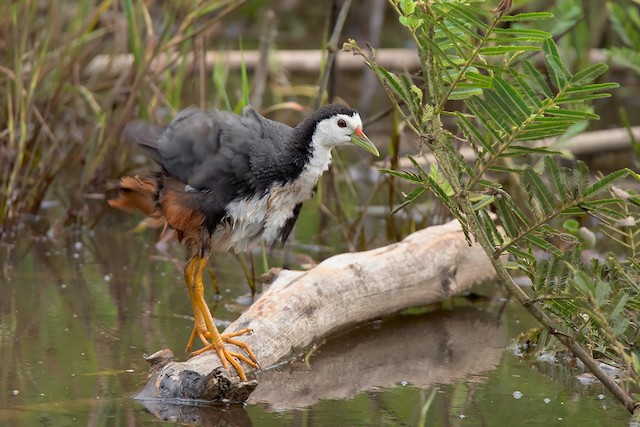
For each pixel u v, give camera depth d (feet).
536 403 28.99
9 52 49.16
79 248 42.63
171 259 41.86
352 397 29.22
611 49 45.29
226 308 36.50
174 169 29.09
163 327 34.09
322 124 30.86
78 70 50.14
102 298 36.76
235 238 30.40
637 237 39.01
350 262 35.19
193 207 29.27
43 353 31.22
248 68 61.82
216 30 60.39
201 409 27.71
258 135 29.73
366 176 53.01
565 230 42.80
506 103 26.27
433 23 26.66
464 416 27.86
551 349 32.89
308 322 32.83
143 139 29.78
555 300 27.66
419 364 32.45
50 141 50.19
